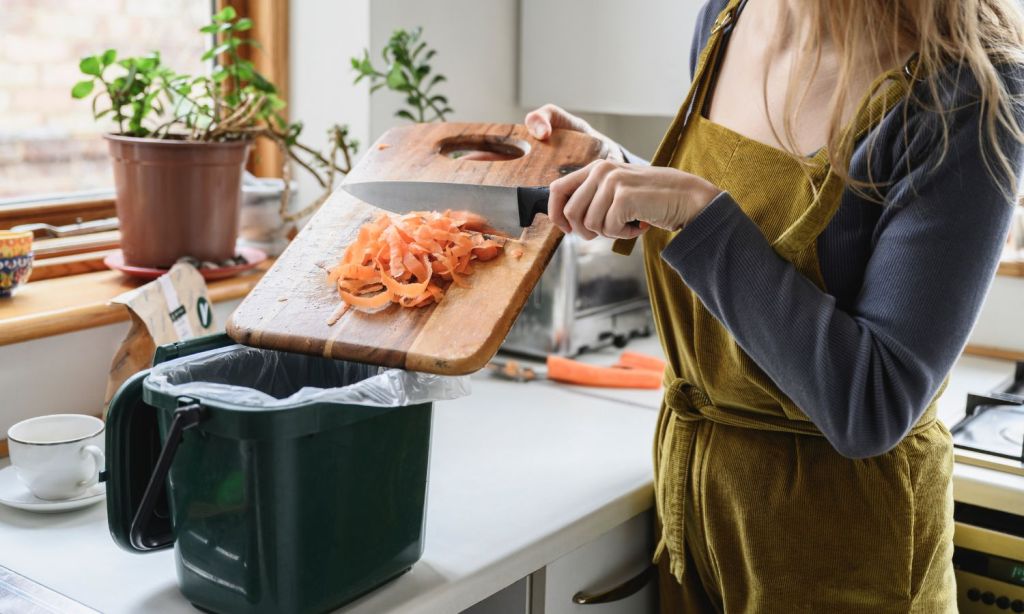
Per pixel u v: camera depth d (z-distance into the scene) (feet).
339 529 3.04
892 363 2.85
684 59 5.85
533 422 4.87
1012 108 2.89
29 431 3.89
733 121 3.59
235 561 2.95
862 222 3.11
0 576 3.30
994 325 6.08
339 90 6.04
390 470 3.17
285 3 6.11
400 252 3.29
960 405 5.08
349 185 3.81
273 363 3.52
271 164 6.35
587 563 4.04
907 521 3.40
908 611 3.50
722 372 3.52
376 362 3.11
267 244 5.73
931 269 2.82
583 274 5.74
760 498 3.52
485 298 3.23
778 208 3.31
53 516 3.79
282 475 2.85
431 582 3.33
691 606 4.12
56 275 5.24
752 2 3.64
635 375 5.41
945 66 2.93
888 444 2.93
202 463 2.94
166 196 4.98
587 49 6.27
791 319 2.87
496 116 6.64
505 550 3.56
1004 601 4.37
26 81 5.32
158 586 3.29
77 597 3.20
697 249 2.91
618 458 4.44
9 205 5.34
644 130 7.09
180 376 3.20
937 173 2.85
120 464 3.10
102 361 4.76
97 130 5.72
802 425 3.46
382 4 5.84
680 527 3.82
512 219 3.46
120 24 5.67
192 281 4.61
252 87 5.29
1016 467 4.21
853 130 3.04
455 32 6.25
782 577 3.54
